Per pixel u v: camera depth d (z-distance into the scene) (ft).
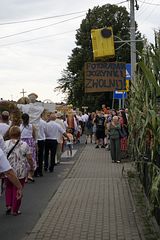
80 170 55.26
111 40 63.72
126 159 64.03
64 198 36.70
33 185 43.37
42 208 32.91
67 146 76.59
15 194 30.48
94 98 212.43
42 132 49.52
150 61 22.26
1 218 29.94
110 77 59.00
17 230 26.81
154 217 26.58
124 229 26.63
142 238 24.50
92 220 28.99
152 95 24.23
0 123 36.63
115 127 62.95
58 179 47.62
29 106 48.75
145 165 32.40
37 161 49.49
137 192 36.94
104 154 76.48
